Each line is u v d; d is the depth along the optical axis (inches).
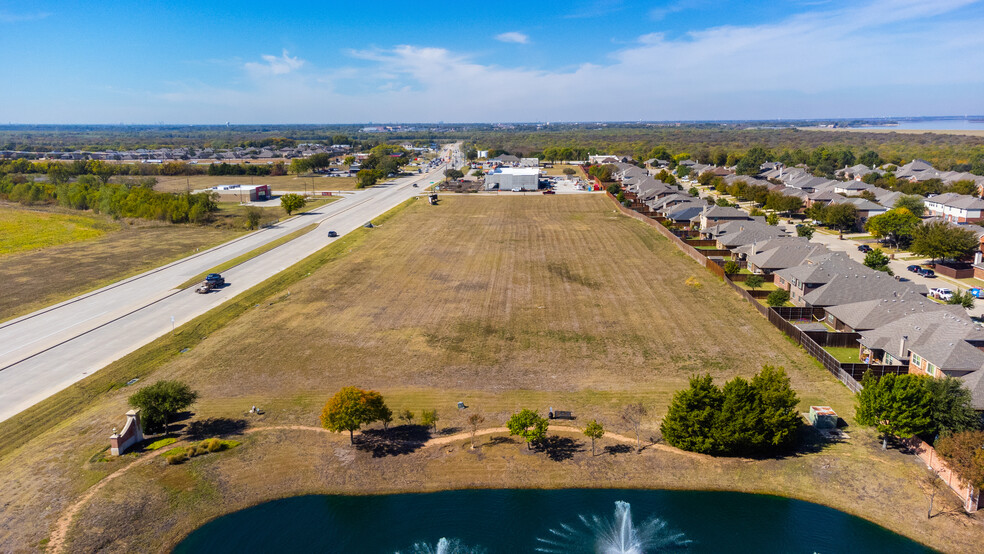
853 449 1648.6
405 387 2031.3
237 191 6884.8
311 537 1373.0
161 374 2137.1
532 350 2330.2
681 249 4008.4
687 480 1557.6
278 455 1659.7
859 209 4616.1
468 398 1953.7
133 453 1651.1
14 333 2527.1
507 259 3816.4
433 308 2837.1
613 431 1763.0
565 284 3233.3
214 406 1911.9
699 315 2694.4
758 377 1731.1
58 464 1589.6
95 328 2583.7
